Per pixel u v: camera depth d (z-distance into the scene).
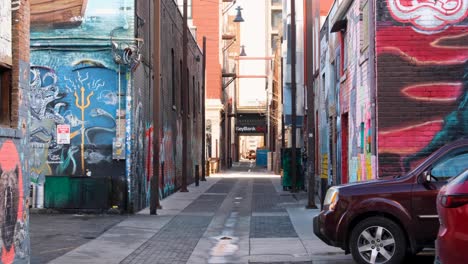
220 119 56.00
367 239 9.03
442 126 12.39
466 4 12.44
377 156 12.47
